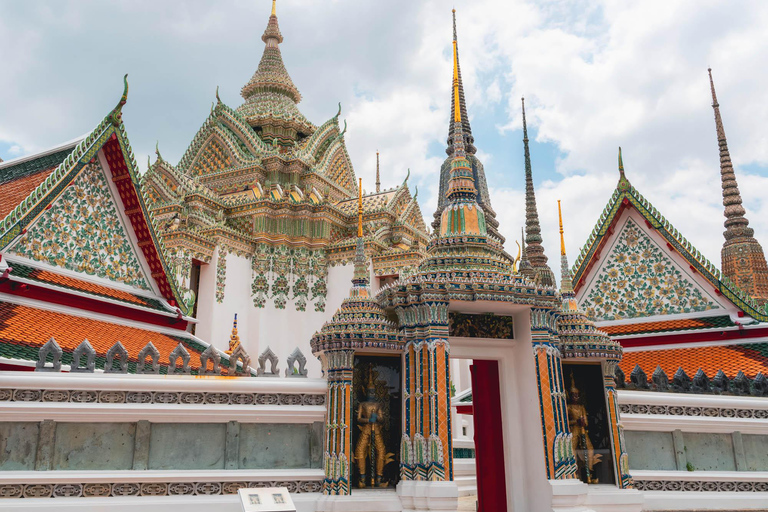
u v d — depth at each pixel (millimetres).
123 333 14938
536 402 10188
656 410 11688
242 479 9273
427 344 9781
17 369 10094
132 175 16125
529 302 10328
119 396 9164
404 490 9328
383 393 10320
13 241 13094
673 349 16375
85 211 15445
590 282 18344
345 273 30156
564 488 9648
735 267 29219
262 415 9594
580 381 11438
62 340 12250
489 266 10609
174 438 9312
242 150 34375
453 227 11312
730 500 11234
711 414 11852
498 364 11188
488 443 11273
